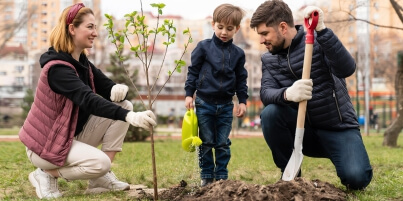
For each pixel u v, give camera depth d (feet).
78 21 13.09
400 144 40.78
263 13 13.21
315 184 11.82
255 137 54.19
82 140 13.93
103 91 14.28
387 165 20.85
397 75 38.27
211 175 15.37
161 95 147.23
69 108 12.76
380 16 60.75
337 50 12.52
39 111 12.96
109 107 11.92
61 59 12.89
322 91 13.33
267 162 23.39
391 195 12.93
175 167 20.79
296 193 11.16
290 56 13.50
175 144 37.65
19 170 18.45
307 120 13.76
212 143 15.40
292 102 13.52
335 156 13.38
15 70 139.64
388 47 121.39
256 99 124.06
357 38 89.86
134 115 11.66
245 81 16.06
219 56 15.43
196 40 135.64
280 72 13.92
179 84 148.05
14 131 76.84
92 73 14.06
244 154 28.43
